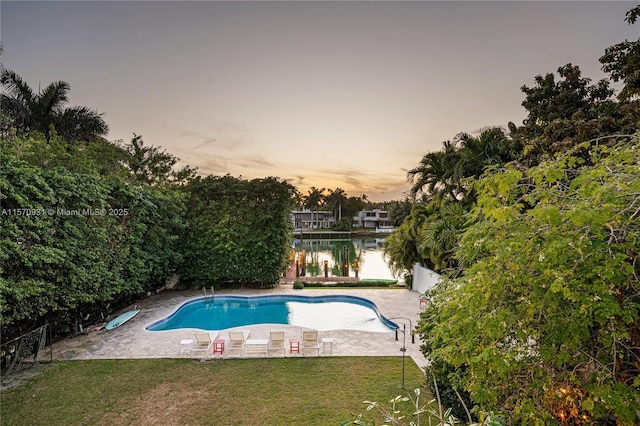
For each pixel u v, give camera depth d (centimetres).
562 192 375
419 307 1511
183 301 1617
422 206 1884
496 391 396
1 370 869
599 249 311
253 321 1471
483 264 386
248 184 1842
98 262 1131
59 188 974
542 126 1428
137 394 754
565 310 325
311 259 3531
